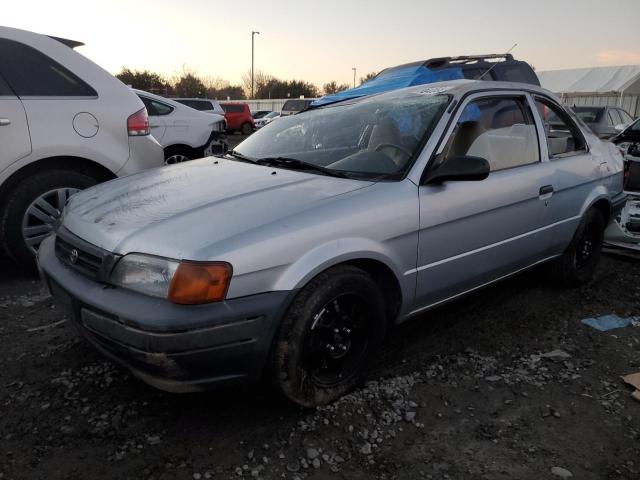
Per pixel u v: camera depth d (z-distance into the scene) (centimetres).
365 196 253
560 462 219
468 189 293
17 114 384
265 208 235
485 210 301
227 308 206
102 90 428
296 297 226
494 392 269
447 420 245
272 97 6200
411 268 270
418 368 291
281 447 224
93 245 232
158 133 766
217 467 211
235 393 262
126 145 434
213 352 207
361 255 242
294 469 212
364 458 219
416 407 254
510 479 209
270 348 224
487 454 223
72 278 236
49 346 304
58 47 416
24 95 392
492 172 316
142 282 210
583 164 382
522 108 350
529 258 352
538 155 350
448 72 723
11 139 382
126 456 216
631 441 234
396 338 328
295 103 2680
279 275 218
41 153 393
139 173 328
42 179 396
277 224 224
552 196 349
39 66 403
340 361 256
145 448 221
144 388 264
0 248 416
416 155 280
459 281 302
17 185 391
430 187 277
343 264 243
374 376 281
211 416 244
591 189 389
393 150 289
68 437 226
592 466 218
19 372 276
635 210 467
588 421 247
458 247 292
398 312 277
